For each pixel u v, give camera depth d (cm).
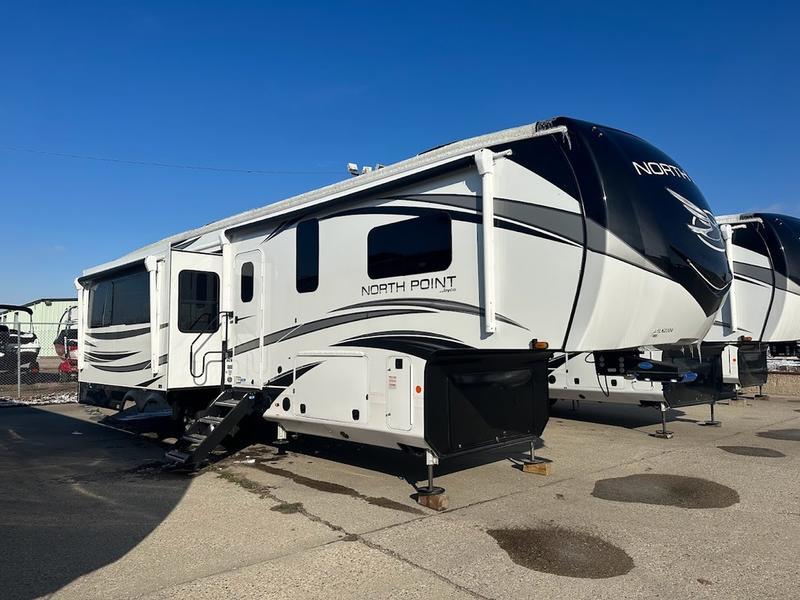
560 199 481
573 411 1109
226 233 796
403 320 568
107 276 970
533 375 596
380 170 611
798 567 388
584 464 677
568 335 469
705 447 772
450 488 579
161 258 803
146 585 366
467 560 400
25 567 397
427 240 552
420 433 506
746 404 1190
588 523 475
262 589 358
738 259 1052
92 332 1018
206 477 643
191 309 782
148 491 590
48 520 500
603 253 460
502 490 571
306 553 414
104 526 482
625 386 841
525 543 431
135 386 859
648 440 823
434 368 510
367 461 706
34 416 1197
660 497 546
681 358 687
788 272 1007
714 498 542
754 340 1025
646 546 425
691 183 562
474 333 514
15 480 644
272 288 723
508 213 504
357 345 592
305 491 577
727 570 383
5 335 1780
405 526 468
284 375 694
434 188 551
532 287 487
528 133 520
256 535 452
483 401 547
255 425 803
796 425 942
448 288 532
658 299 498
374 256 598
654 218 498
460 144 562
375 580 369
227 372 782
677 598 345
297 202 704
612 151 496
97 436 945
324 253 653
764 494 554
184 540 445
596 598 346
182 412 822
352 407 585
